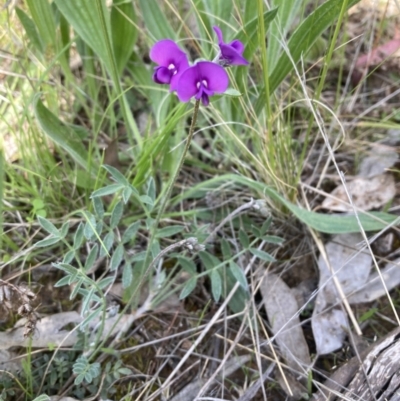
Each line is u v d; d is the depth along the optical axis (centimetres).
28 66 34
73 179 32
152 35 34
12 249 31
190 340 29
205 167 35
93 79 36
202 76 20
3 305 28
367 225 30
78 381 25
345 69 39
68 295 30
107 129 37
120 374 28
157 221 27
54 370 27
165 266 31
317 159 36
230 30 33
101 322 27
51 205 32
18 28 36
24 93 33
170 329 30
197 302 31
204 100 21
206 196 33
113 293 30
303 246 33
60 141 30
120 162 35
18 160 34
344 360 29
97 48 31
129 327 29
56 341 28
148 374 28
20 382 27
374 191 34
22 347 28
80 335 27
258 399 28
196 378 28
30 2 30
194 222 31
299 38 28
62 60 34
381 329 29
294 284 31
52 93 35
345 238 32
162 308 30
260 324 30
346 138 36
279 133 31
